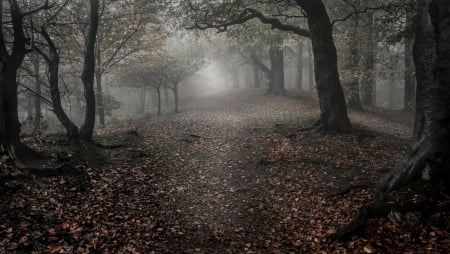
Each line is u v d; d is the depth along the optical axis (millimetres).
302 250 7035
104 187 9031
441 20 7754
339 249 6836
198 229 8000
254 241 7523
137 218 7906
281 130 17375
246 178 11375
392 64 19953
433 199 7535
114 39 21656
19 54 9180
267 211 9055
